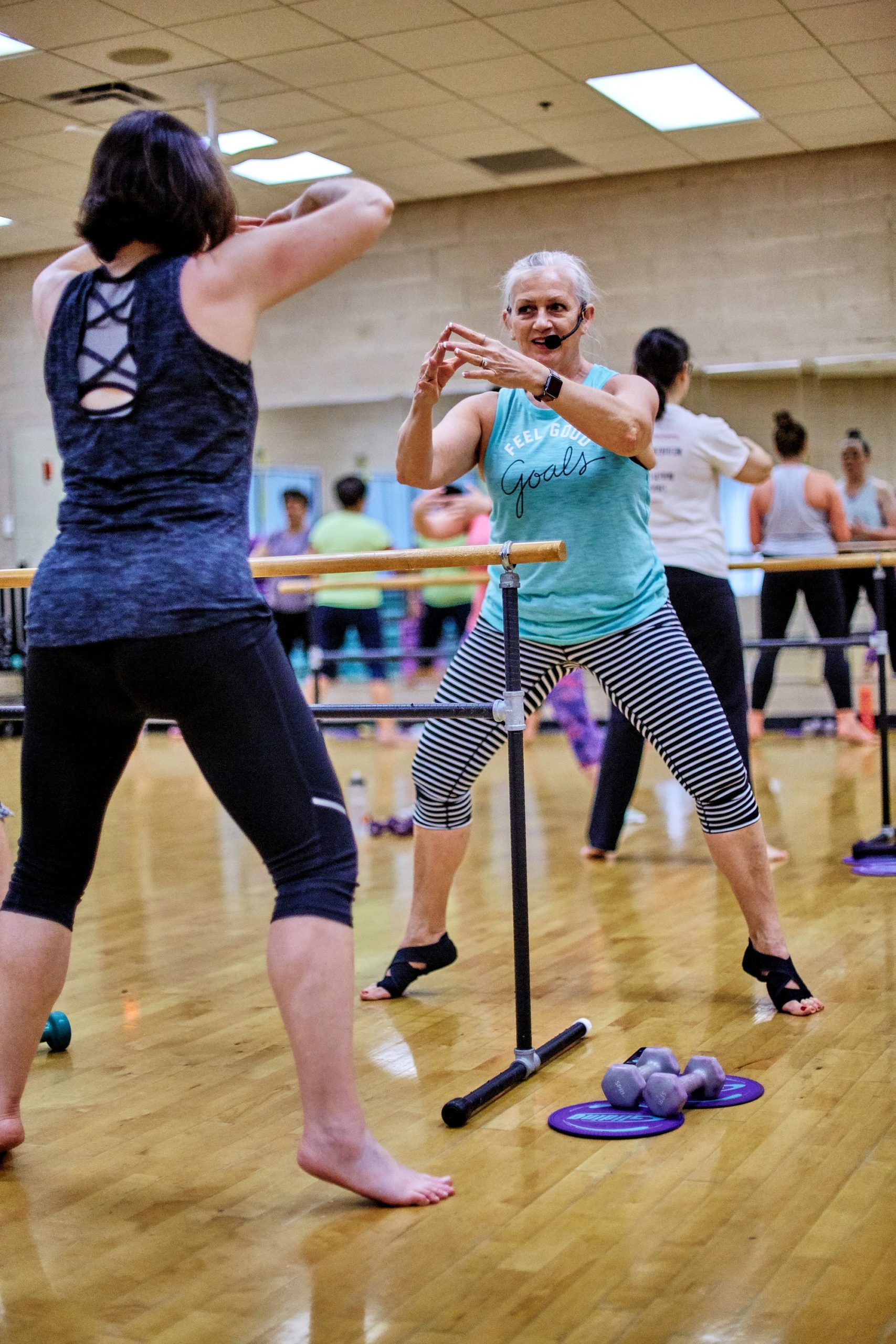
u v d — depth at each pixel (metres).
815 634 8.95
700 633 3.90
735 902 3.79
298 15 6.29
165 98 7.34
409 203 9.73
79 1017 2.84
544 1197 1.85
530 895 3.98
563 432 2.72
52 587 1.72
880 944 3.21
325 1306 1.56
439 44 6.71
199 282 1.68
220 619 1.67
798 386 8.89
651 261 9.15
